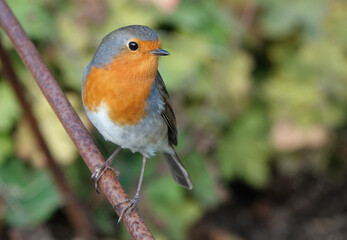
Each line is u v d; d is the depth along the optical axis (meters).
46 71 5.07
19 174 8.44
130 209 4.25
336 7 10.25
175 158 6.97
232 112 9.47
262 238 10.37
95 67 5.58
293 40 10.27
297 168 10.47
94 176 5.12
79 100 8.35
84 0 8.66
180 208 9.04
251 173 9.86
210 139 9.38
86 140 4.66
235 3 9.90
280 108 10.15
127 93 5.55
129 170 8.91
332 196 11.20
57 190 8.12
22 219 8.26
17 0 8.15
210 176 9.36
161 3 8.84
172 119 6.43
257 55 10.40
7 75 6.54
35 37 8.09
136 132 5.79
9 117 8.01
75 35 8.44
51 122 8.20
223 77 9.28
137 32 5.54
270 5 9.96
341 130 10.80
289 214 10.86
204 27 9.37
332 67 10.04
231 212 10.76
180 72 8.90
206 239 10.15
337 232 10.46
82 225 8.26
